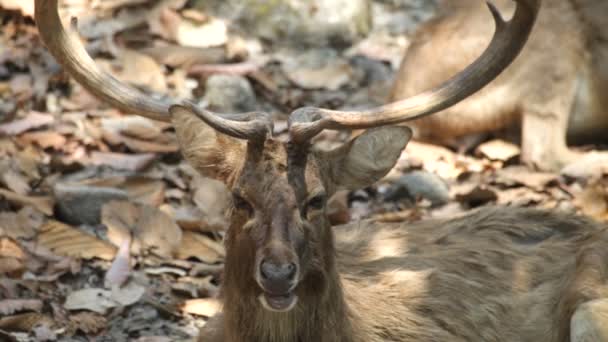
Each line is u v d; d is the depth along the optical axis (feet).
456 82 29.94
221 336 30.55
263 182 26.89
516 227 34.27
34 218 38.09
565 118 46.96
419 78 48.16
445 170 45.44
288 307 26.22
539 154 46.52
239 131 27.02
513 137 47.88
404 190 43.11
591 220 34.86
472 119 47.26
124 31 50.60
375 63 53.06
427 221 34.68
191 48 50.11
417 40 48.93
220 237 39.24
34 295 35.24
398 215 41.34
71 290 35.86
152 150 43.37
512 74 46.96
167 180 41.88
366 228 34.12
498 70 29.96
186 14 51.78
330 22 53.47
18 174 40.52
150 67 48.44
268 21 53.11
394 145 29.17
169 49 49.80
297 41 53.16
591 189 43.45
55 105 45.50
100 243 37.68
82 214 38.81
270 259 25.95
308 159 27.30
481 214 34.81
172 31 51.16
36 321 34.09
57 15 29.55
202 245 38.63
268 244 26.13
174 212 40.24
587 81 47.44
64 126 44.01
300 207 26.78
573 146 48.98
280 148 27.20
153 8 51.83
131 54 48.85
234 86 47.88
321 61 52.47
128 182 40.91
